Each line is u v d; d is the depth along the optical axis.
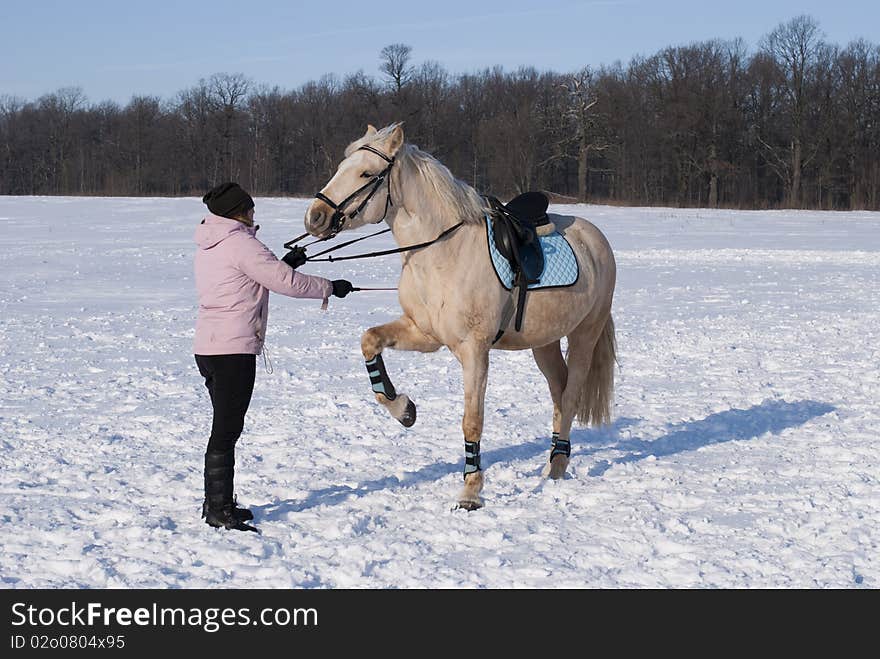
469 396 5.98
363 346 6.03
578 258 6.70
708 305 16.25
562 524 5.61
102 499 5.96
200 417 8.29
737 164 79.88
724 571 4.89
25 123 102.19
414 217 5.91
